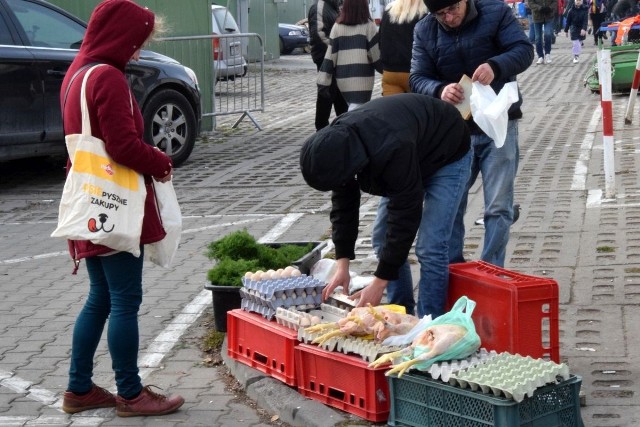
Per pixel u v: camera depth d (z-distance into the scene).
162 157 5.10
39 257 8.82
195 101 13.12
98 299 5.29
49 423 5.26
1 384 5.82
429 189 5.39
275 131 16.03
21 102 11.38
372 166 4.86
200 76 15.83
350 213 5.43
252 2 30.28
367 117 4.88
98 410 5.40
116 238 4.96
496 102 5.79
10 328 6.84
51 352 6.34
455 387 4.39
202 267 8.20
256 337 5.64
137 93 12.33
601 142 12.80
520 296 4.98
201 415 5.29
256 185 11.59
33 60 11.47
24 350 6.39
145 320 6.89
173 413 5.32
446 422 4.46
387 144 4.83
